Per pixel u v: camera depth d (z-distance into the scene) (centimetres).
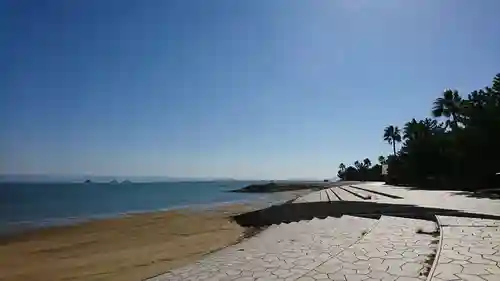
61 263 1443
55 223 2677
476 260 715
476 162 3916
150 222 2719
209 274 784
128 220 2838
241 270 793
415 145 5338
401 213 1636
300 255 903
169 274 827
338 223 1628
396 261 755
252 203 4869
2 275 1274
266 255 940
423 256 788
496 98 3606
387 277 651
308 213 2411
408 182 5794
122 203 4994
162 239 1992
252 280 709
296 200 3522
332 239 1142
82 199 5797
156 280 781
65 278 1220
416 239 979
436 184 4575
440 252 782
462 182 4231
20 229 2358
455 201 2102
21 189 9344
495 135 3547
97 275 1239
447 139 4934
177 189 11094
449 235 966
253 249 1070
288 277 705
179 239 1980
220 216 3111
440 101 5875
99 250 1703
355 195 3475
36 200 5434
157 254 1570
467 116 4044
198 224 2603
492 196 2588
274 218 2509
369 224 1520
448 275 627
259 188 10531
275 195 7288
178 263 1339
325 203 2694
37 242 1911
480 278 609
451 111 5750
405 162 6169
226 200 5691
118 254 1600
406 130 6725
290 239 1217
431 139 5225
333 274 691
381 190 3978
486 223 1168
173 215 3216
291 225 1792
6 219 2945
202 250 1602
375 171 11256
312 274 708
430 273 641
